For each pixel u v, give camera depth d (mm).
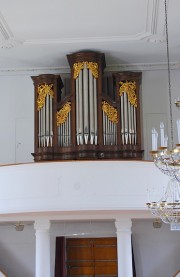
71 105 12094
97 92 12094
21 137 12977
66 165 9594
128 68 13047
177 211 7473
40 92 12328
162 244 12211
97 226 12047
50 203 9477
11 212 9641
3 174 9883
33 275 12281
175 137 12672
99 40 11633
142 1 9875
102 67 12461
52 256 12234
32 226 12484
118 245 10289
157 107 12836
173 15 10414
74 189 9492
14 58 12594
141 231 12258
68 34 11359
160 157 7105
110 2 9914
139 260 12148
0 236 12539
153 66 13008
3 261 12414
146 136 12672
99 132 11906
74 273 12852
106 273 12812
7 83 13227
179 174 7418
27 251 12430
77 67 12172
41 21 10703
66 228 12062
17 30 11094
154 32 11234
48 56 12508
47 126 12055
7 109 13109
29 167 9719
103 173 9555
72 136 11883
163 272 12094
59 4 9969
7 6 9977
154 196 9547
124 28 11102
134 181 9586
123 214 10328
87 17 10562
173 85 12914
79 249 12961
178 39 11547
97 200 9445
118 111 12117
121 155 11883
